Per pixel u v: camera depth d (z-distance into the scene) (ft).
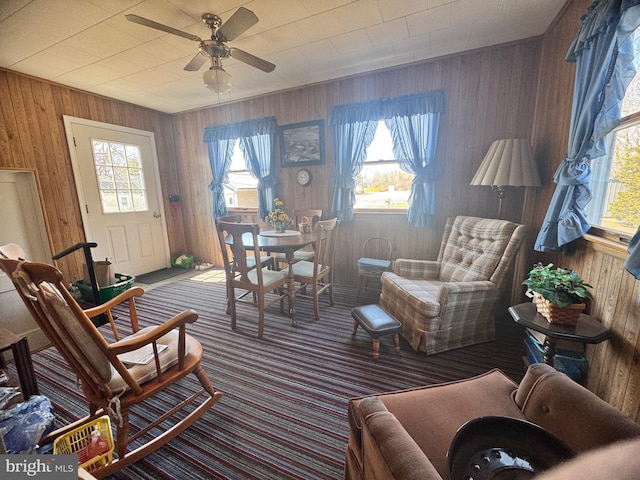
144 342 3.76
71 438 4.10
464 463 2.17
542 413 2.98
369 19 7.03
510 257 6.82
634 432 2.29
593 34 4.61
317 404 5.28
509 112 8.57
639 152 4.21
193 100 12.69
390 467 2.08
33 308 3.42
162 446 4.42
